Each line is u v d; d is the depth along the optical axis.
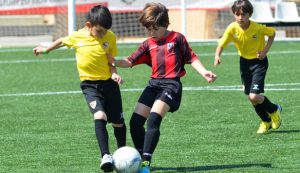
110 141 21.44
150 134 16.70
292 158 18.56
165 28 17.41
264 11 48.91
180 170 17.55
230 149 19.86
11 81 36.06
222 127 23.23
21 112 26.94
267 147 20.02
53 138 21.88
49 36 59.00
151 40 17.59
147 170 16.47
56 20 53.53
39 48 18.27
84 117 25.59
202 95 30.30
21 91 32.59
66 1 53.09
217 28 54.16
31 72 39.47
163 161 18.56
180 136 21.84
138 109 17.39
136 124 17.27
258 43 22.34
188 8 54.00
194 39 54.25
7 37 59.25
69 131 23.02
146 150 16.66
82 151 19.94
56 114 26.33
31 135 22.44
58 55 47.28
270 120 22.05
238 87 32.53
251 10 22.05
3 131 23.20
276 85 32.94
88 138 21.80
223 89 31.95
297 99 28.86
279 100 28.66
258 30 22.12
